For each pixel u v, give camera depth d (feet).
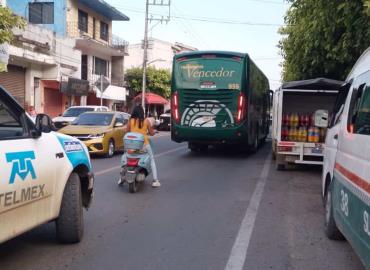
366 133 15.83
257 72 65.57
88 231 22.91
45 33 96.48
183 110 56.65
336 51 42.91
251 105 59.06
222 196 32.24
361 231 15.29
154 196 31.89
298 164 50.03
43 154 18.11
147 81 161.17
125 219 25.39
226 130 55.67
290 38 61.00
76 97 117.50
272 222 25.26
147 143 34.65
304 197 32.53
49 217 18.75
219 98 55.67
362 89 17.99
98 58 132.05
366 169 15.08
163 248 20.40
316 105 53.47
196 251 20.04
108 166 46.85
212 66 55.77
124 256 19.29
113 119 58.54
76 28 119.44
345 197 18.08
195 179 39.81
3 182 15.26
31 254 19.40
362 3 35.86
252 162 53.67
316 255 19.77
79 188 20.77
